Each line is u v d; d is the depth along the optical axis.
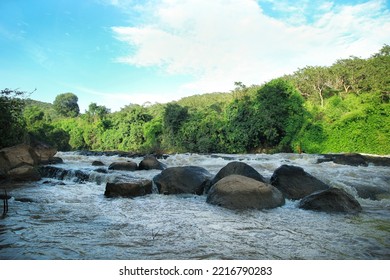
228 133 31.86
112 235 5.14
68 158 23.61
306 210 6.83
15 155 11.81
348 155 15.97
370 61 43.62
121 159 22.91
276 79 30.36
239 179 7.49
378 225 5.71
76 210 6.88
